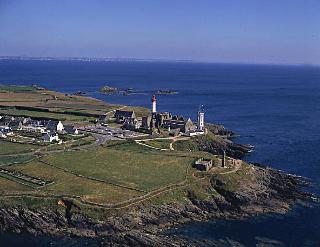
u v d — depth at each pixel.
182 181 163.88
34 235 135.88
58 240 132.50
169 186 159.12
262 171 181.25
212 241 132.12
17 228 139.75
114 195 150.50
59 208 143.25
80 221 138.75
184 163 184.38
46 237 134.38
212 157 192.88
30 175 165.75
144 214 144.00
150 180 164.38
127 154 196.12
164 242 128.38
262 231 139.50
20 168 173.00
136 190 154.88
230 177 168.38
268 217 149.88
